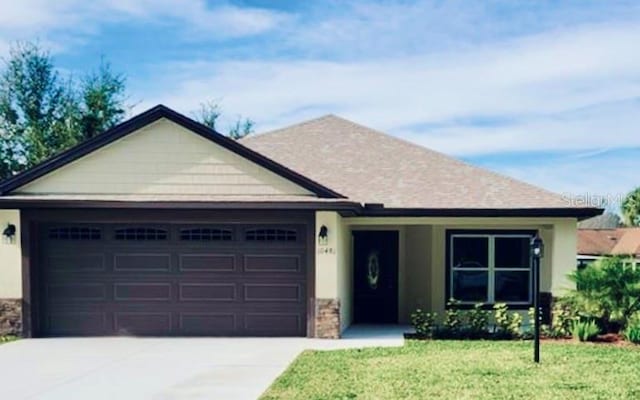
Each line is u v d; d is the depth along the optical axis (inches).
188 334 574.2
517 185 663.1
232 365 441.7
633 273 541.3
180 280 576.4
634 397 340.2
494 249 674.2
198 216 568.1
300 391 357.1
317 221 566.3
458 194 639.8
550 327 582.2
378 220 626.2
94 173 573.6
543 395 344.5
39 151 1314.0
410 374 398.9
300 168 700.7
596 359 444.5
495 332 573.3
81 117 1379.2
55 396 360.5
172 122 573.9
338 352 487.2
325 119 829.2
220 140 570.9
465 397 340.5
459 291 679.1
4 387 382.0
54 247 577.9
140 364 447.5
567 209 604.4
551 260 634.2
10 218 569.9
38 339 559.8
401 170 694.5
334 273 565.3
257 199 561.3
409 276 704.4
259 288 575.5
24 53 1354.6
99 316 575.5
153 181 573.6
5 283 569.6
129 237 578.9
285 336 572.1
